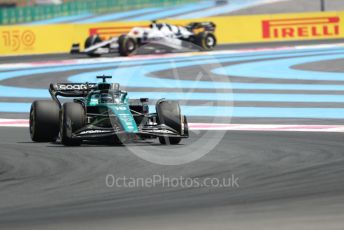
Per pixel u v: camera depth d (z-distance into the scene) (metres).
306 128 49.59
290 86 80.44
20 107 69.00
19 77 95.69
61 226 19.86
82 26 138.38
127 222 20.20
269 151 37.62
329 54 117.38
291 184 27.75
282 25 152.62
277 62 107.44
